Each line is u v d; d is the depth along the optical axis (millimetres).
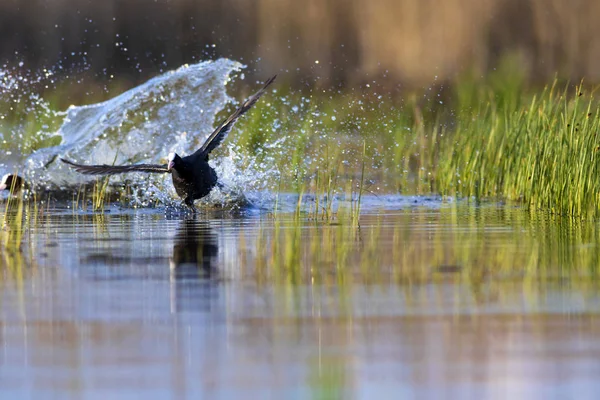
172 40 54156
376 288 14719
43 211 26078
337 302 13812
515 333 12125
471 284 14945
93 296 14258
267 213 25016
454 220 23141
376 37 52500
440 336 12023
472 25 52188
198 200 26484
